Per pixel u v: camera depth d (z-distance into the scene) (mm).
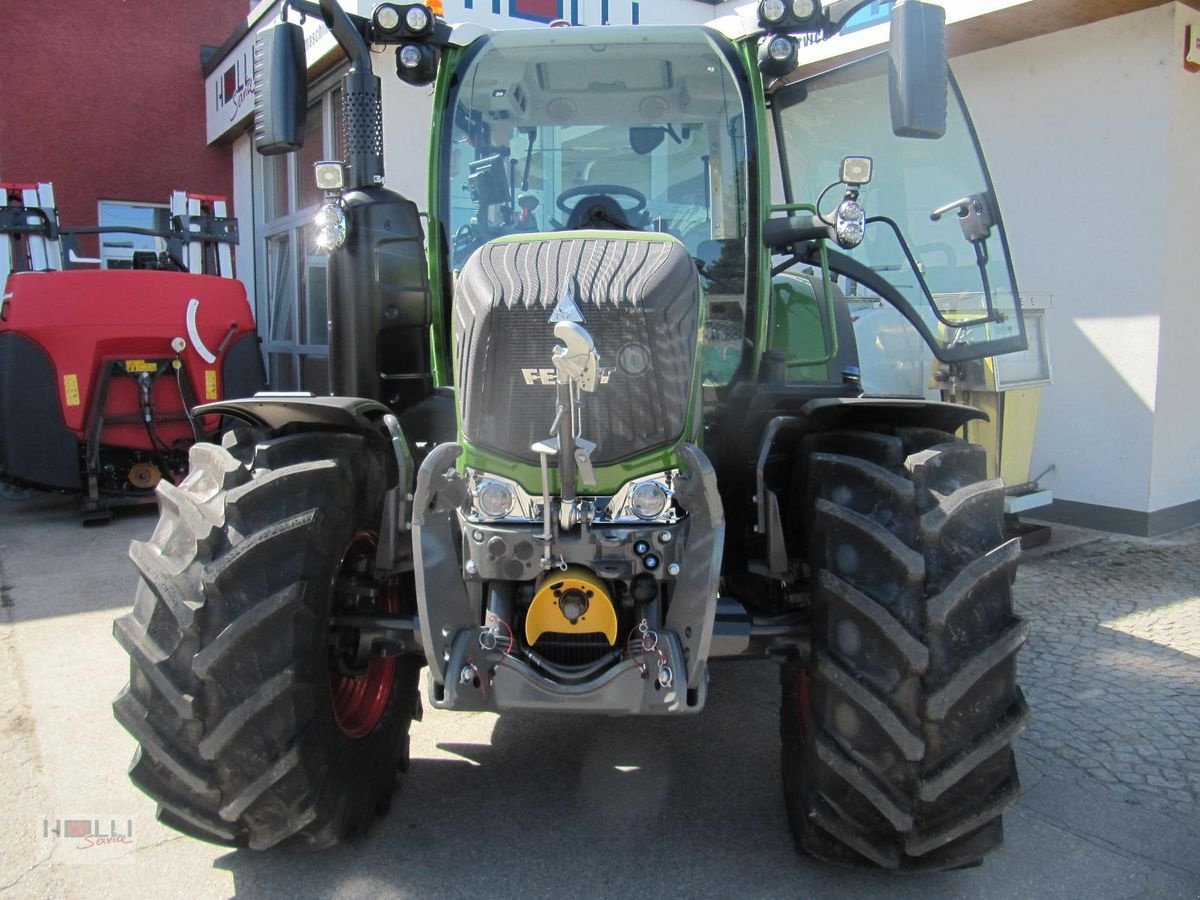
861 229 2857
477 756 3250
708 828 2783
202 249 8789
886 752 2264
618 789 3014
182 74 10844
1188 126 5793
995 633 2289
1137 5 5680
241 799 2287
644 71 3219
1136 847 2688
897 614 2246
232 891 2488
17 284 6492
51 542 6148
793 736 2680
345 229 2943
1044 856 2641
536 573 2361
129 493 6801
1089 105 6027
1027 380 5355
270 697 2262
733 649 2508
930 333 4137
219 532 2352
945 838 2283
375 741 2771
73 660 4098
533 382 2369
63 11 10227
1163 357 5871
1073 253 6164
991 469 5395
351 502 2568
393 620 2605
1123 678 3826
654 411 2385
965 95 6652
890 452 2461
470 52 3215
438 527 2361
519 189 3264
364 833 2695
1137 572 5242
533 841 2715
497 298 2389
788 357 3639
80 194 10469
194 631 2250
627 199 3252
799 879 2533
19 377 6387
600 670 2334
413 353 3213
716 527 2303
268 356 10375
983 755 2238
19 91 10102
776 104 3752
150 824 2818
